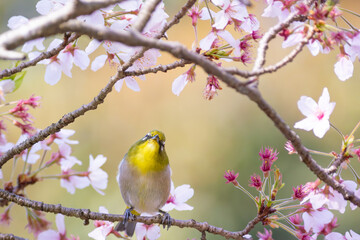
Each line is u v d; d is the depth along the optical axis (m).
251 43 4.58
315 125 4.56
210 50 4.58
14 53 3.70
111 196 5.10
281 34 4.51
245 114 5.73
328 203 4.57
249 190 5.18
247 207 5.12
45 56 4.57
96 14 4.54
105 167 5.50
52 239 4.61
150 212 4.69
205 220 5.12
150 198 4.68
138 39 3.99
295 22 4.58
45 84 5.72
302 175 5.11
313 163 4.51
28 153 4.64
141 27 4.46
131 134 5.74
